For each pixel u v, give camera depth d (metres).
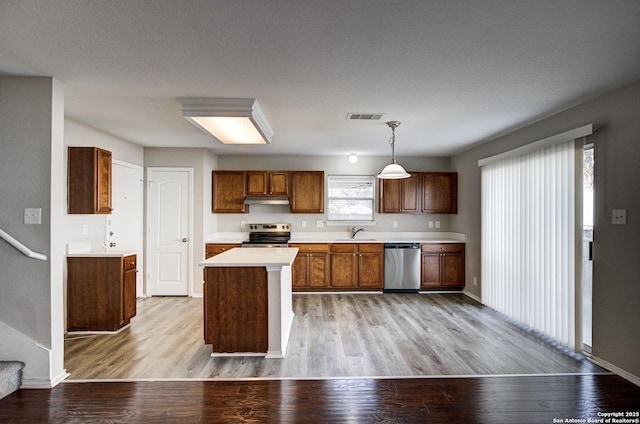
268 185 6.08
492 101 3.25
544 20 1.90
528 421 2.25
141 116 3.79
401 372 2.92
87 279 3.88
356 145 5.39
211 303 3.26
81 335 3.80
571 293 3.35
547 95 3.07
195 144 5.33
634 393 2.58
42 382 2.67
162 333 3.88
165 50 2.26
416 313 4.65
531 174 3.97
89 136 4.22
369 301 5.29
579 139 3.25
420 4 1.75
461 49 2.24
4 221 2.69
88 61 2.42
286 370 2.96
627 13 1.82
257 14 1.84
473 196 5.54
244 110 3.21
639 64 2.44
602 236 3.04
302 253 5.83
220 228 6.37
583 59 2.37
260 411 2.35
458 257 5.88
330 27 1.98
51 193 2.71
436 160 6.47
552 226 3.62
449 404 2.44
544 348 3.44
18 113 2.68
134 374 2.89
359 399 2.51
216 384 2.72
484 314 4.60
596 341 3.09
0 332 2.67
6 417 2.28
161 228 5.58
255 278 3.26
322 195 6.13
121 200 4.95
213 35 2.06
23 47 2.21
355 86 2.89
